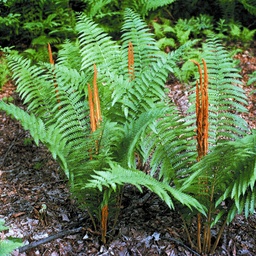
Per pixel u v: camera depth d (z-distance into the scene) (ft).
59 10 21.21
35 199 12.17
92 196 10.05
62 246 10.37
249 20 24.35
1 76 18.88
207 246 10.09
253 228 10.83
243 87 18.35
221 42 22.35
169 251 10.16
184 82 18.34
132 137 9.68
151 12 23.56
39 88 11.50
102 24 21.18
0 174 13.47
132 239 10.53
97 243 10.47
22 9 21.25
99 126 9.81
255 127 15.29
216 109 10.82
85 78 11.79
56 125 10.89
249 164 8.91
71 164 9.85
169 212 11.41
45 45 20.35
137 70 13.53
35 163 14.06
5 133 16.01
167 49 21.22
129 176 8.45
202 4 24.50
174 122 10.00
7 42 22.26
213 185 9.23
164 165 9.93
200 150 9.25
